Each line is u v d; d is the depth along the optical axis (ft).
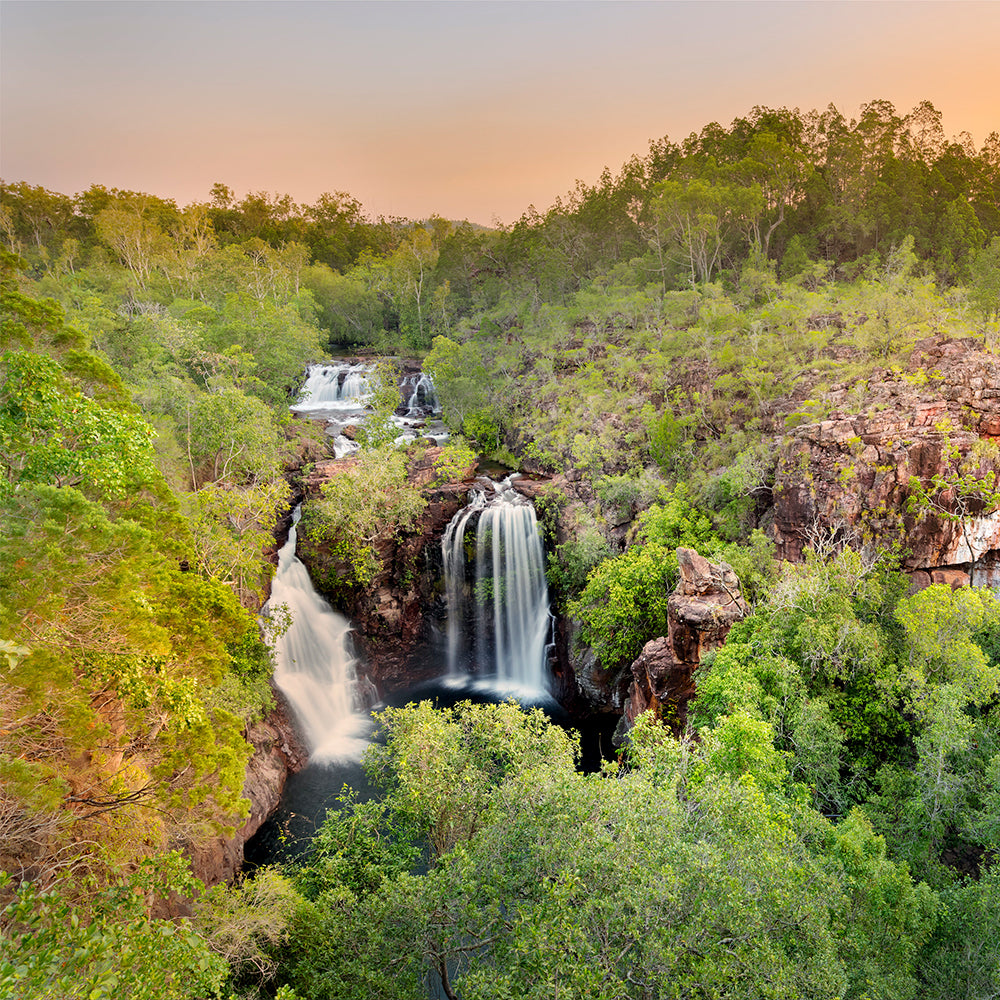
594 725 129.59
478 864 53.62
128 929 39.78
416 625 150.82
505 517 149.79
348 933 56.95
